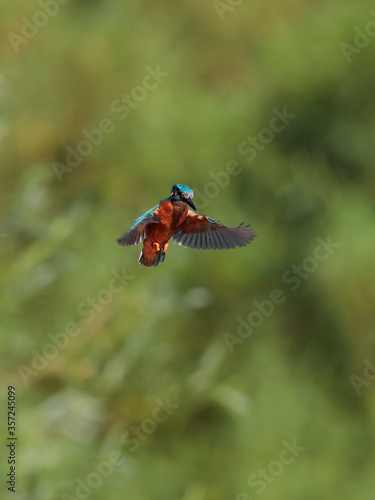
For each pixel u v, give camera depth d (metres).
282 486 10.78
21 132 13.38
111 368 10.45
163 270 11.58
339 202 12.75
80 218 11.80
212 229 4.18
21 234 11.40
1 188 12.55
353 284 12.16
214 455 11.00
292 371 11.95
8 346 10.30
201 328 11.95
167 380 10.98
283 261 12.46
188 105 13.33
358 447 11.51
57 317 10.86
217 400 11.01
